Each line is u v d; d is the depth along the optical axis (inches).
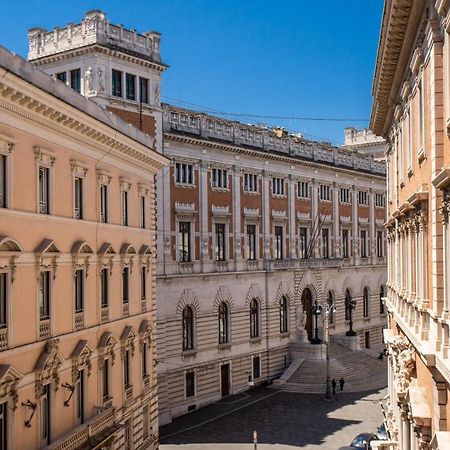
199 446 1916.8
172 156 2330.2
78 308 1230.9
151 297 1691.7
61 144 1152.2
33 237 1040.8
